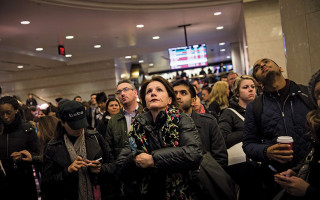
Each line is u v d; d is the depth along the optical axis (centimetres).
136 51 1570
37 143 398
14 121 386
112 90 1694
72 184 274
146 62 2016
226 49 1925
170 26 1195
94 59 1620
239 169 328
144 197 227
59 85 1741
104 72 1703
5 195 356
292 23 387
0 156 376
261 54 977
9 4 783
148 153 228
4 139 380
